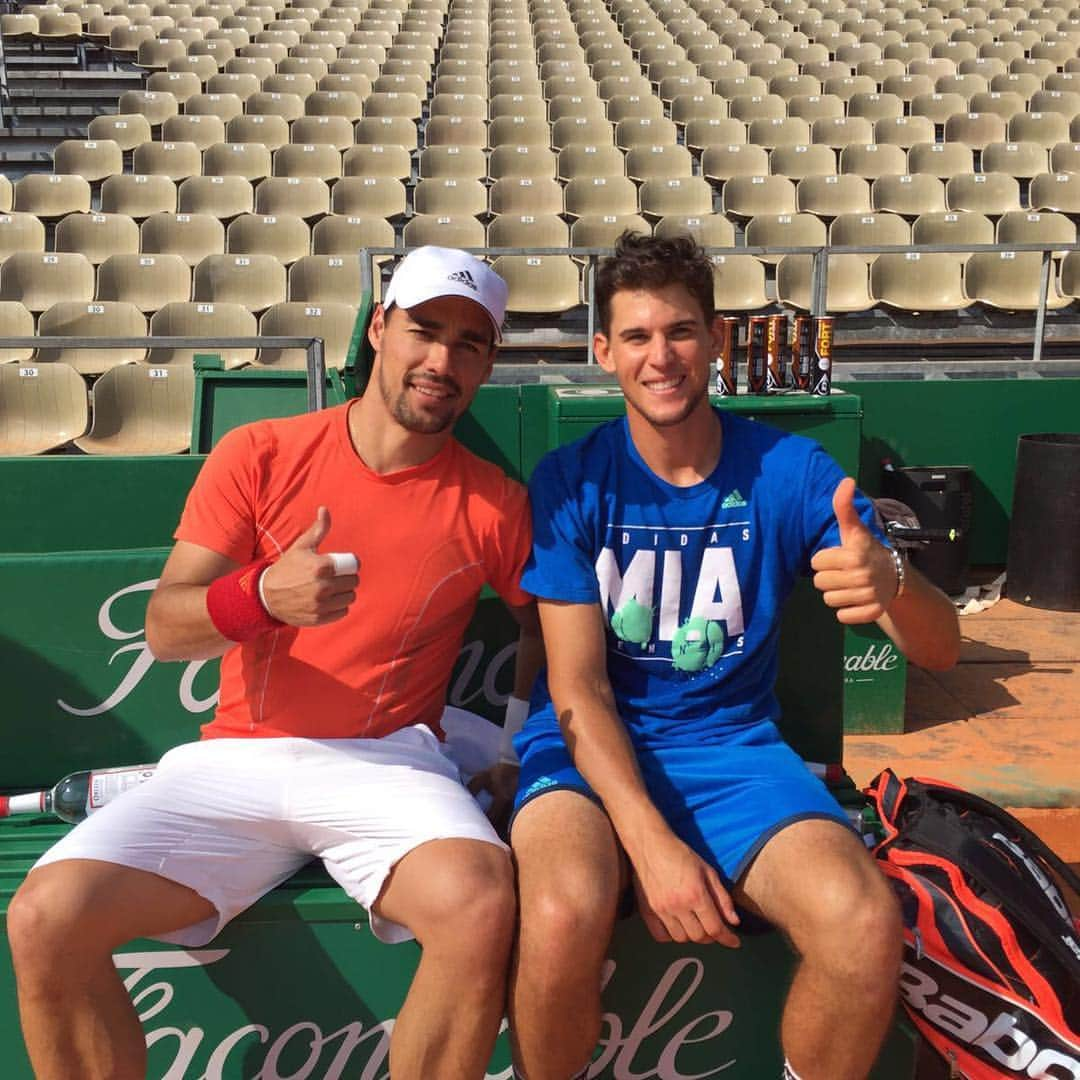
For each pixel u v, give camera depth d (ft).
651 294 6.57
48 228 28.73
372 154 30.86
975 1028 6.38
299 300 24.31
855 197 28.94
